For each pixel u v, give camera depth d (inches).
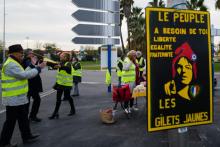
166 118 116.8
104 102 483.2
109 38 625.9
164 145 246.4
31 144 255.9
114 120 337.4
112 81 890.1
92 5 603.8
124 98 353.7
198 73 121.0
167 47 114.9
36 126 320.2
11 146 242.8
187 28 118.2
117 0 639.1
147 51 111.7
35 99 336.2
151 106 113.7
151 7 112.2
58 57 361.1
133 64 370.9
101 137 274.2
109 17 627.8
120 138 269.9
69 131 298.2
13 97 236.7
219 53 2704.2
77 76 561.0
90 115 377.1
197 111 122.0
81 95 576.7
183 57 117.7
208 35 122.3
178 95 117.8
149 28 111.9
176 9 116.0
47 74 1350.9
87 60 3213.6
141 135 278.1
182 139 122.2
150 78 112.7
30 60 296.5
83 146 249.0
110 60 628.4
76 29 586.2
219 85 732.7
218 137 265.7
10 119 239.8
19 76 233.8
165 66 114.9
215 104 447.2
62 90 360.5
